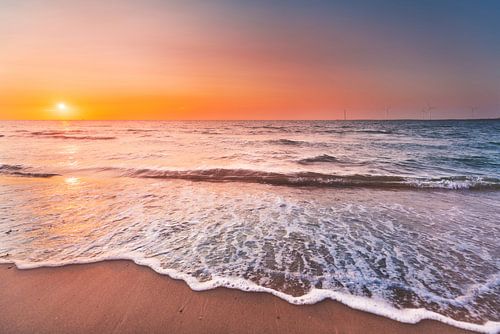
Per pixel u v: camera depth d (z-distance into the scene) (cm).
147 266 365
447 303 297
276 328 262
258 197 730
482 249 429
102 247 419
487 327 263
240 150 1781
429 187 860
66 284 324
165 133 3800
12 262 370
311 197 736
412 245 442
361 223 541
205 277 341
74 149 1738
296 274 350
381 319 273
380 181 895
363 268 368
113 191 774
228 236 470
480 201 707
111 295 305
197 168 1070
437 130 4481
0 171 1026
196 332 255
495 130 4422
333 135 3403
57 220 534
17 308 283
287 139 2759
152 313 279
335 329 261
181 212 597
